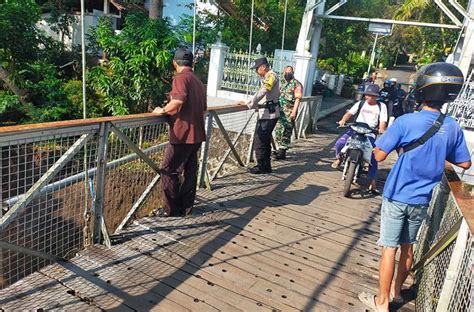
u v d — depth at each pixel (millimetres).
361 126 5125
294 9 15891
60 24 12789
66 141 2832
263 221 4082
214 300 2699
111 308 2496
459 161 2502
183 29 13312
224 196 4633
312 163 6680
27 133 2334
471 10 8391
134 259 3086
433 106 2438
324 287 3016
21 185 2553
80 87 9922
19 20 10016
